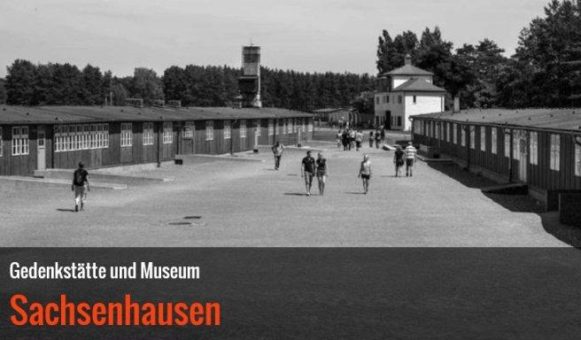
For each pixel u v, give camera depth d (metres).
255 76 102.19
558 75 89.31
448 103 126.31
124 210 28.39
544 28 96.06
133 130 49.75
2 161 36.44
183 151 57.84
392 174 47.94
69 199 31.91
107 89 181.12
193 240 20.95
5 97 177.12
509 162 38.72
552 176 30.66
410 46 167.75
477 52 146.88
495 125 37.66
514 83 93.88
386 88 123.75
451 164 57.09
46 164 40.31
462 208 28.92
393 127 119.19
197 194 34.84
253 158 63.88
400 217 26.20
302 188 38.09
